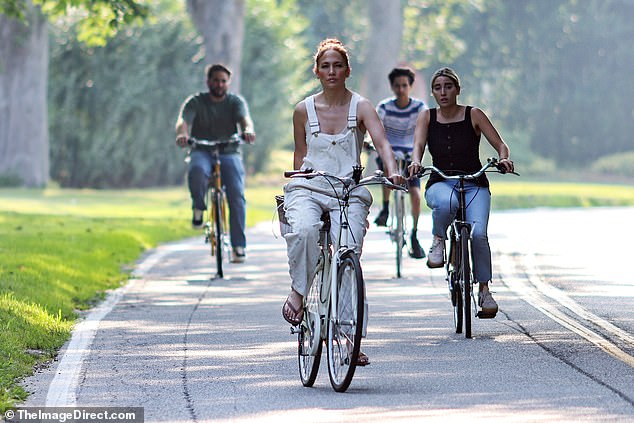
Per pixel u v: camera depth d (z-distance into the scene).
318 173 23.30
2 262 42.41
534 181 181.88
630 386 23.47
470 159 31.00
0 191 121.38
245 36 145.12
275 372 25.92
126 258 51.69
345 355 22.98
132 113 133.50
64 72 131.88
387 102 44.53
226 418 21.30
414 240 45.25
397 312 35.22
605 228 73.69
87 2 62.28
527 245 60.12
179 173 138.88
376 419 20.80
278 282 43.59
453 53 186.62
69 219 71.62
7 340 28.02
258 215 85.44
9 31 127.12
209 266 49.50
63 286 39.44
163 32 132.88
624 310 35.03
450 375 25.02
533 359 26.73
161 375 25.66
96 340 30.39
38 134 129.25
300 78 158.62
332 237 23.62
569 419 20.56
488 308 30.78
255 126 146.12
